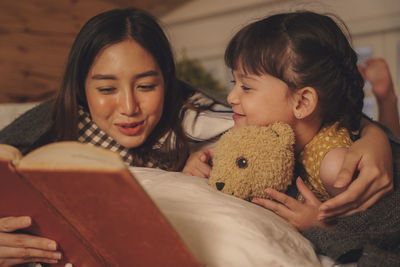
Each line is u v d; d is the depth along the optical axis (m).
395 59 2.47
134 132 0.80
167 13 3.17
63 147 0.35
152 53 0.78
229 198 0.56
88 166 0.33
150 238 0.40
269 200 0.62
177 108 0.97
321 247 0.58
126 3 2.63
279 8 2.68
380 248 0.56
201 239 0.49
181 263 0.43
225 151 0.62
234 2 2.88
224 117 0.97
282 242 0.52
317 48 0.70
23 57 2.07
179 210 0.52
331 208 0.58
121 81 0.75
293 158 0.65
